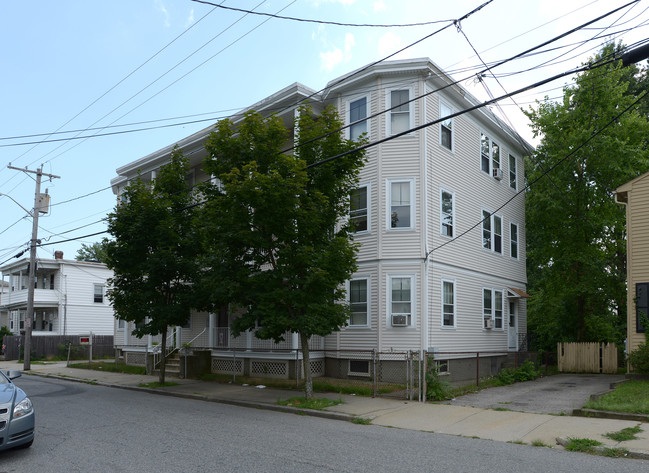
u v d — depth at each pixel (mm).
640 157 21266
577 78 21812
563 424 10047
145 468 7180
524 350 23734
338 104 19250
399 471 7035
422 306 17047
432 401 13367
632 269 16422
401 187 17844
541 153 23547
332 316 13445
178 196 17797
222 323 22297
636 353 15367
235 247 13906
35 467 7293
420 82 17953
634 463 7496
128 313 17562
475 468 7199
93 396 15508
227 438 9172
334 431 9930
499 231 22891
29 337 26141
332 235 14688
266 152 13672
